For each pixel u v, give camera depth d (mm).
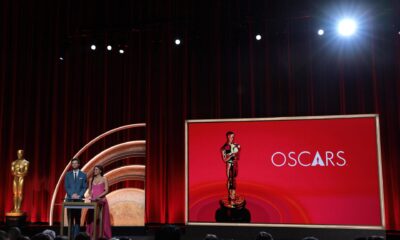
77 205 5965
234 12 9000
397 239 7488
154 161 8906
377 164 6773
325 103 8508
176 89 9016
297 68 8680
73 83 9352
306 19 8719
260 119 7289
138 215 8758
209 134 7410
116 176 8945
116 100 9164
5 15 9516
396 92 8234
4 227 8117
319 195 6945
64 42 9320
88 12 9422
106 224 6559
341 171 6902
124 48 9266
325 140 7020
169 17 9156
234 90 8852
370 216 6715
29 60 9406
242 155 7285
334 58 8570
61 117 9289
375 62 8375
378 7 8477
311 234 6934
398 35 8266
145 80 9141
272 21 8781
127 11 9328
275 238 7043
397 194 8008
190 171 7395
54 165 9102
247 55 8891
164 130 8945
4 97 9352
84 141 9141
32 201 9039
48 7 9523
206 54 8992
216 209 7246
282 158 7152
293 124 7172
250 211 7152
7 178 9156
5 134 9297
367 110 8352
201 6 9094
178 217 8672
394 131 8164
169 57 9055
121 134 9070
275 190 7117
